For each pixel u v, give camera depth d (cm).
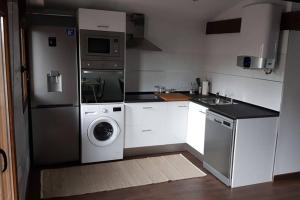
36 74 342
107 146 386
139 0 374
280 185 338
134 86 448
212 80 459
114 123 382
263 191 322
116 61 371
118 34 365
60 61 349
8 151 200
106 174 351
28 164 335
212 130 354
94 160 384
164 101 408
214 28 441
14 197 206
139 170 365
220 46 432
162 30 446
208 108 365
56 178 336
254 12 316
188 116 425
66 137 371
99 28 355
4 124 196
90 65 360
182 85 479
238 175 327
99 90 370
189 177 350
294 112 337
